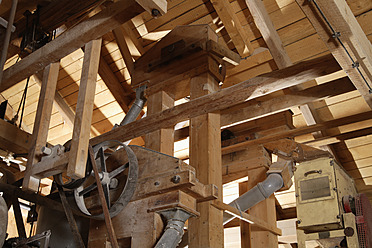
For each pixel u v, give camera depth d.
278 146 5.27
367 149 6.15
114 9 3.26
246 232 5.03
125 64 6.07
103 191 3.41
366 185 6.47
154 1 2.85
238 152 5.41
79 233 3.69
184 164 3.55
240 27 5.38
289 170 4.94
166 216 3.42
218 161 4.18
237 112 5.58
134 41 6.01
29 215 4.82
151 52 5.11
